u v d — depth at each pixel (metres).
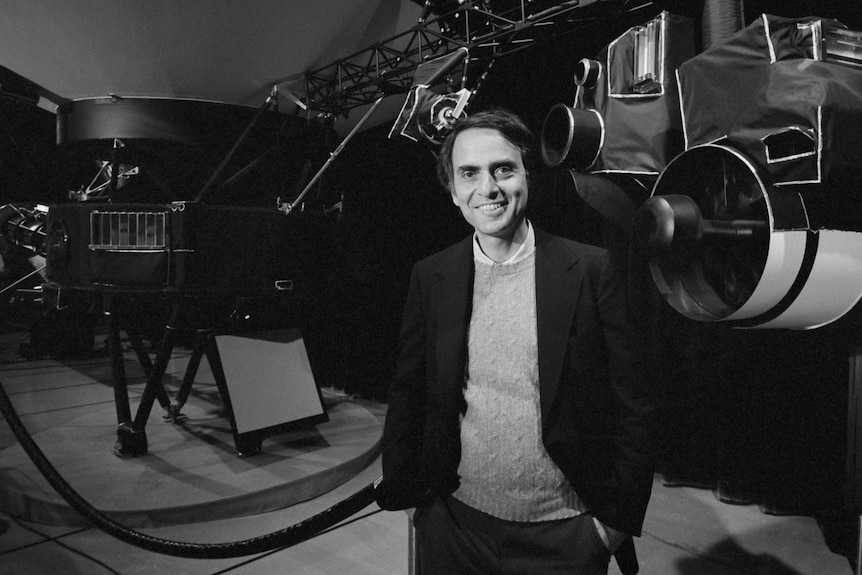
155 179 4.01
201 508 3.17
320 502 3.49
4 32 3.63
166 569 2.71
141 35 3.49
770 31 1.75
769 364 3.06
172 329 3.91
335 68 4.14
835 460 2.84
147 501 3.18
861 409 1.86
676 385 3.44
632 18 3.17
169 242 3.50
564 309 1.34
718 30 2.25
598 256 1.40
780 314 1.89
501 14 3.39
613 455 1.39
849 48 1.72
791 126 1.68
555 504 1.40
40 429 4.71
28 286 6.16
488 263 1.44
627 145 2.41
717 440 3.37
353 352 5.68
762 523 3.00
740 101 1.84
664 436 3.51
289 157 4.49
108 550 2.89
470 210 1.36
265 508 3.34
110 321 3.93
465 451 1.43
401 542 2.97
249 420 3.98
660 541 2.86
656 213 2.04
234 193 4.41
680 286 2.22
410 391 1.59
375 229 5.15
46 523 3.19
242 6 3.46
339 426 4.64
